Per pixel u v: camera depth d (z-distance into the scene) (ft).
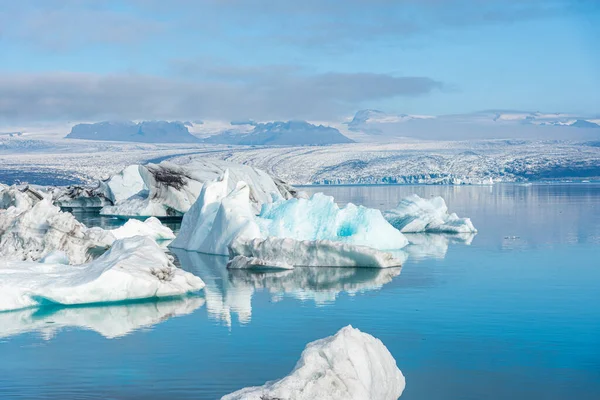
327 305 63.26
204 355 46.09
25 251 87.20
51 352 47.37
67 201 258.78
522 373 41.98
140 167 200.75
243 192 107.76
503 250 108.47
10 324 56.39
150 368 43.19
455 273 83.51
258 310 61.16
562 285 74.33
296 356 45.65
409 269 87.30
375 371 33.47
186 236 114.62
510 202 277.44
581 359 45.01
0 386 39.83
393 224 145.79
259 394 29.91
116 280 64.49
